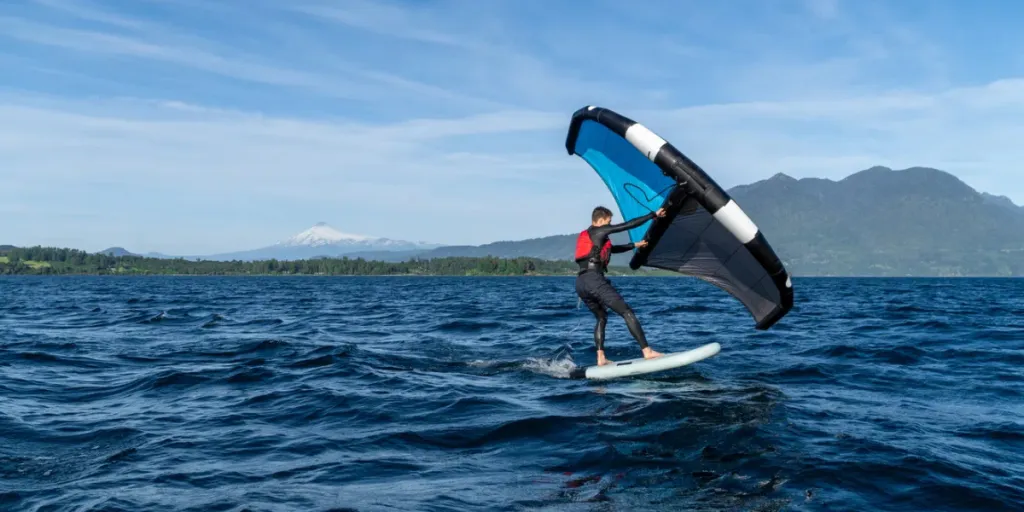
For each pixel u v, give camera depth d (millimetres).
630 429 6344
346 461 5406
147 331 17391
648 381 8977
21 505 4414
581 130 9523
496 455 5625
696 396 7902
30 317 23312
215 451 5738
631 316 9312
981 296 46469
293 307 30641
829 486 4762
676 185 8305
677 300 36156
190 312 26094
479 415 6965
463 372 9961
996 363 10898
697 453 5590
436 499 4488
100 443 6051
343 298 42344
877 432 6219
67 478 5016
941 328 17656
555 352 12344
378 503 4387
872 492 4641
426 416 6957
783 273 8469
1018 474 5012
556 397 7910
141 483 4840
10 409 7387
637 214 9625
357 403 7543
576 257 9453
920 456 5375
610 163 9555
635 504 4441
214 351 12609
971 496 4551
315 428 6531
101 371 10344
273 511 4211
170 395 8297
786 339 14648
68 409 7512
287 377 9352
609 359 11344
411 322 20734
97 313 25531
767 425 6469
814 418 6777
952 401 7762
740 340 14469
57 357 11789
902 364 10742
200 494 4574
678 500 4520
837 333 16203
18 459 5535
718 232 8680
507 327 18516
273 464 5336
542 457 5539
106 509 4254
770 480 4891
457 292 55656
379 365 10508
